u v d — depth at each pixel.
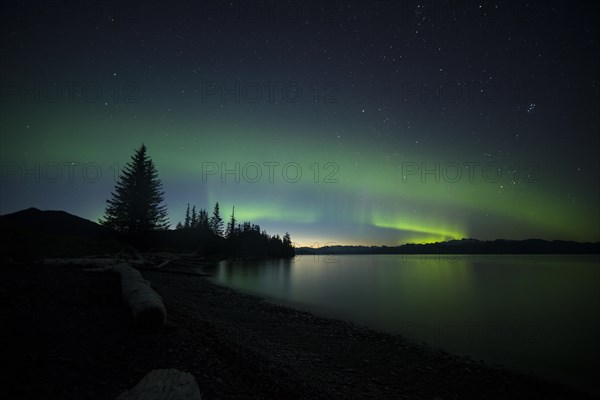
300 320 13.29
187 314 9.61
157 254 43.34
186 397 3.22
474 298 24.84
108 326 6.53
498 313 18.52
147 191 44.84
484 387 7.75
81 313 7.21
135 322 6.63
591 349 11.51
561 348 11.61
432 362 9.20
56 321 6.32
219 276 31.89
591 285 38.44
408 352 9.96
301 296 22.33
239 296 18.42
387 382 7.14
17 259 15.75
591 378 8.72
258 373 5.77
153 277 20.05
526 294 28.50
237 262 68.75
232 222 106.31
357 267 79.94
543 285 38.03
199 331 7.48
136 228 43.41
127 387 4.23
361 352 9.34
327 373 6.91
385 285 33.84
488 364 9.53
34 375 4.06
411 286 33.31
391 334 12.42
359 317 15.73
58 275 12.75
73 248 23.58
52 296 8.51
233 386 4.94
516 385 8.02
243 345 7.42
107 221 42.69
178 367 5.11
